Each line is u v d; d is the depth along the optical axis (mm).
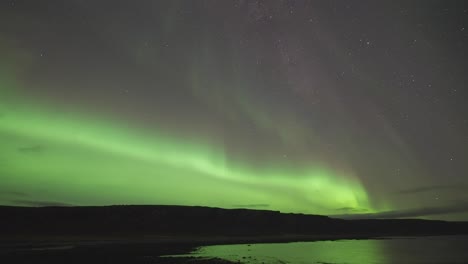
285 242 63469
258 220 89375
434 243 59969
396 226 104312
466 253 41875
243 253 40844
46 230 67375
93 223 74062
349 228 96188
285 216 95688
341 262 33906
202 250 44562
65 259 34500
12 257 36594
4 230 64750
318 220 97750
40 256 37344
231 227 84188
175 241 64625
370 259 36250
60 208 77438
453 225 113188
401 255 39875
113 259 34500
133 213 81250
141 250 44500
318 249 47344
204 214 87188
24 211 73188
